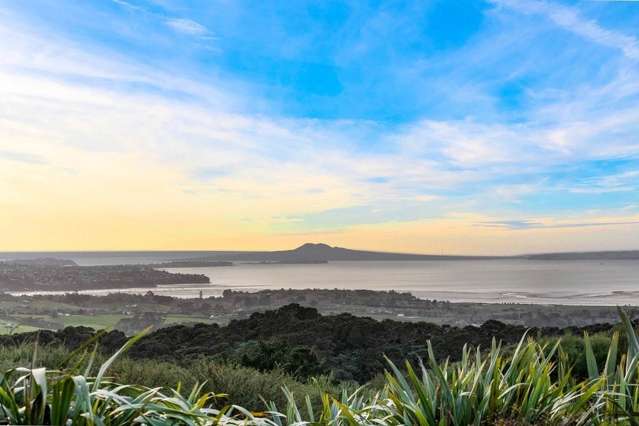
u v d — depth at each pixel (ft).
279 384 22.56
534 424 10.14
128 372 21.48
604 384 11.42
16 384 8.52
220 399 20.47
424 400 10.72
